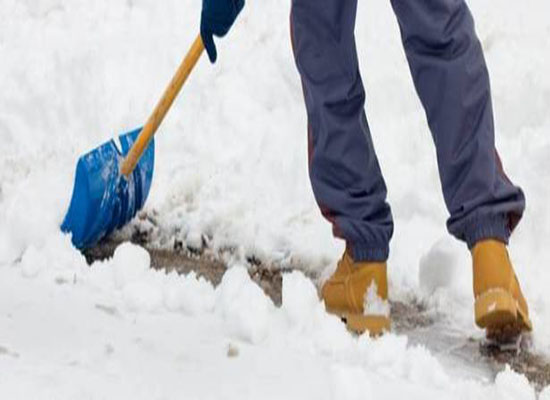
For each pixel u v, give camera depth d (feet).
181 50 22.85
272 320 14.96
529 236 17.98
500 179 15.29
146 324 14.79
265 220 18.43
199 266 17.56
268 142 20.33
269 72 21.84
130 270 15.90
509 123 20.67
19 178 18.83
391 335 14.70
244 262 17.72
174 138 20.54
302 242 17.90
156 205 18.81
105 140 20.90
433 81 15.08
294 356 14.23
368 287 15.48
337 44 15.26
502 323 14.92
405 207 18.66
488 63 22.20
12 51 22.89
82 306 15.11
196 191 19.13
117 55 22.63
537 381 14.66
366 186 15.53
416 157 20.07
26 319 14.52
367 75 21.65
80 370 13.14
